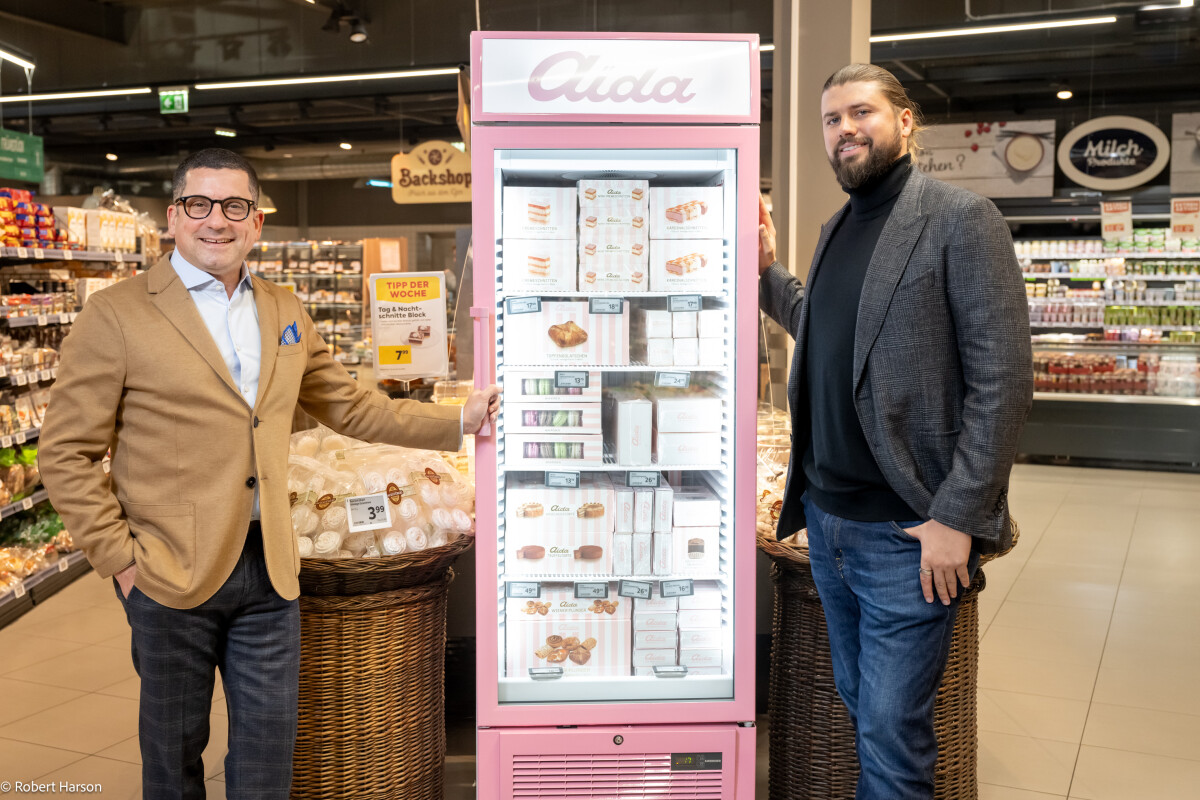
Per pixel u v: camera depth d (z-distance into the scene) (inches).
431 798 111.4
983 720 142.4
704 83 92.7
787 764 111.0
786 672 110.3
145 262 292.5
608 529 102.1
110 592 204.5
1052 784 122.2
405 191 450.9
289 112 522.3
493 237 93.1
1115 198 385.7
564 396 101.3
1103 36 349.1
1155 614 192.2
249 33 444.1
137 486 82.4
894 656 81.7
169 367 81.4
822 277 87.3
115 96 459.5
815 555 90.3
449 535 109.5
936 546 77.7
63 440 79.9
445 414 99.3
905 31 305.6
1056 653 170.7
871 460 82.4
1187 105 384.5
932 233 78.5
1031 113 408.2
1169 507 292.4
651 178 106.2
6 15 397.1
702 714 97.7
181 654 83.3
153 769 84.6
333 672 101.7
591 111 92.1
